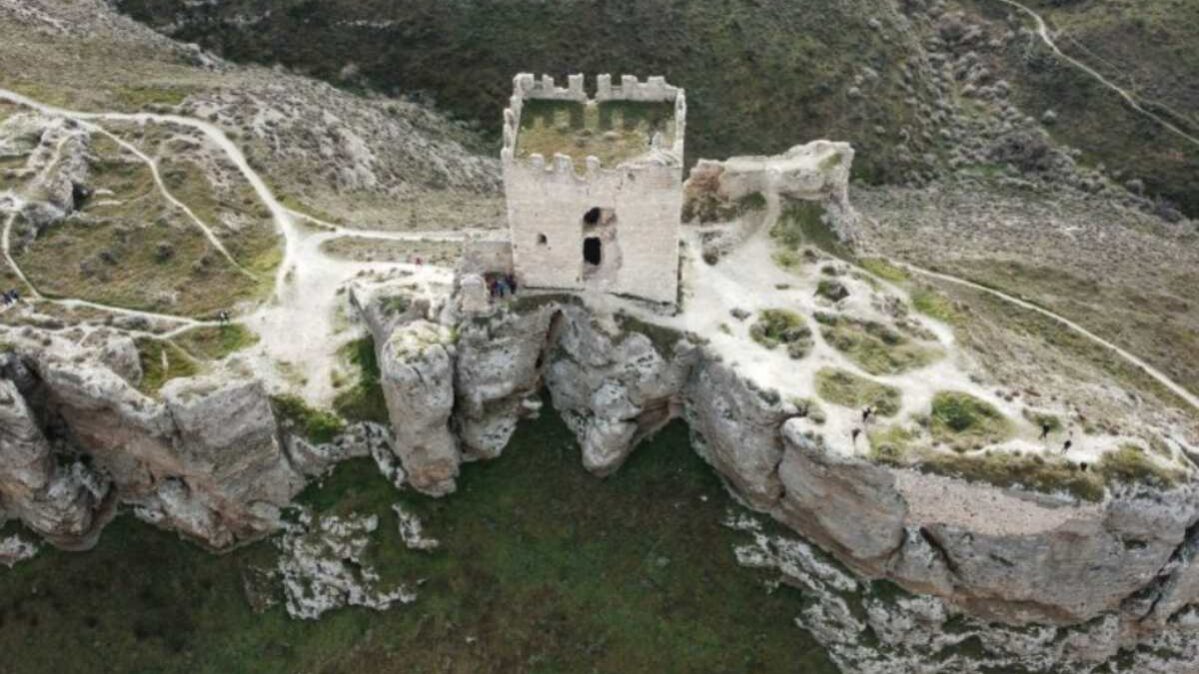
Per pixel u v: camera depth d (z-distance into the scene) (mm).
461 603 56406
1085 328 66250
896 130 103188
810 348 55906
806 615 55875
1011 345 59969
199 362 58438
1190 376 63094
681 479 59000
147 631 56656
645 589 56406
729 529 57625
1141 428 53000
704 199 64312
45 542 58594
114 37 96938
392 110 98688
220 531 57906
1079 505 48500
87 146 73062
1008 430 51375
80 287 62219
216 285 63812
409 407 54188
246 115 80188
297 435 57344
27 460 54031
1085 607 53531
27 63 83188
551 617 55906
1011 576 51844
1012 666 55062
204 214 68875
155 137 75500
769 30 104812
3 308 59250
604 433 57781
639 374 56656
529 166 51469
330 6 107125
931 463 49156
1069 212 95000
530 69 102062
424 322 56938
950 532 51125
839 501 52000
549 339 59000
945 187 100750
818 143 65500
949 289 68375
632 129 55094
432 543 57375
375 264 65312
